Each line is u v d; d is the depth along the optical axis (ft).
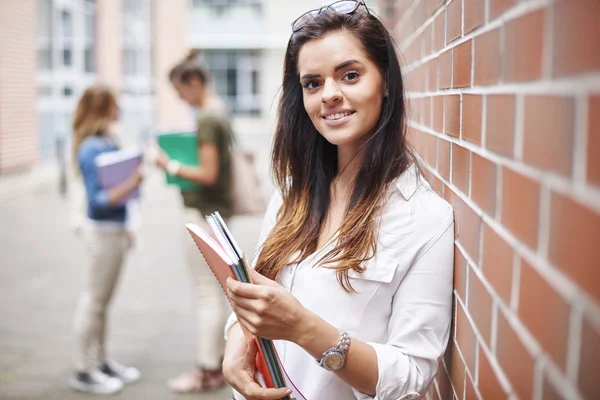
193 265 12.05
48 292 18.79
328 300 4.60
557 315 2.37
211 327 12.10
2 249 24.49
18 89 43.14
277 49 86.28
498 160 3.26
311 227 5.20
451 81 4.76
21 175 44.06
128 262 22.91
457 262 4.44
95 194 11.77
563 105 2.31
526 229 2.75
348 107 4.74
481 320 3.66
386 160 4.76
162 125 75.05
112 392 12.14
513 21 2.98
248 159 12.23
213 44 85.71
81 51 58.18
